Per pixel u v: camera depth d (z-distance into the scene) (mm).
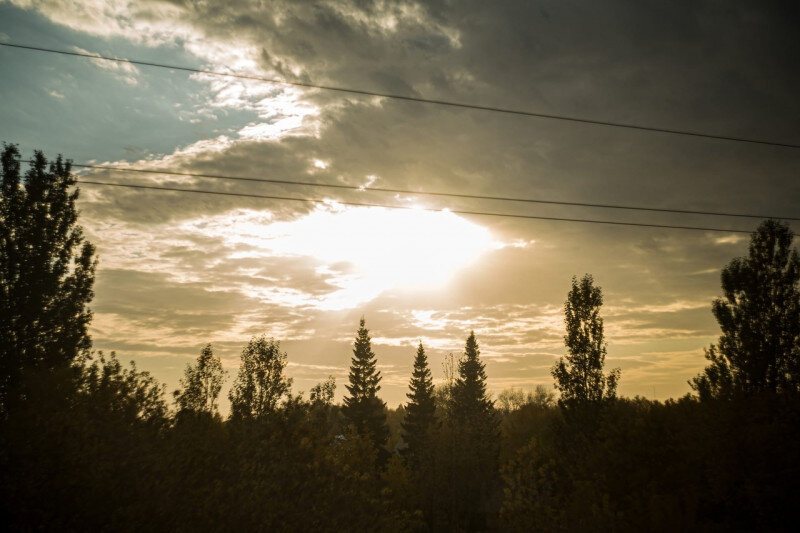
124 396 15883
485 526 32594
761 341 21125
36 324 17656
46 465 11219
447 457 35688
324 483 19953
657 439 20312
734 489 17297
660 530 16281
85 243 19594
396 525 23453
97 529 11070
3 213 18125
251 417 22922
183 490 14422
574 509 19781
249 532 15023
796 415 17500
